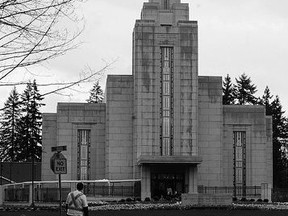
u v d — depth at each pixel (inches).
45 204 2659.9
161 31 3110.2
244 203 2476.6
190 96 3097.9
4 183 3671.3
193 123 3088.1
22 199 2982.3
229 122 3282.5
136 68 3097.9
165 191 3006.9
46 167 3270.2
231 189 3169.3
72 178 3208.7
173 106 3090.6
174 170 3021.7
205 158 3196.4
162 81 3095.5
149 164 2952.8
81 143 3255.4
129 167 3164.4
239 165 3265.3
